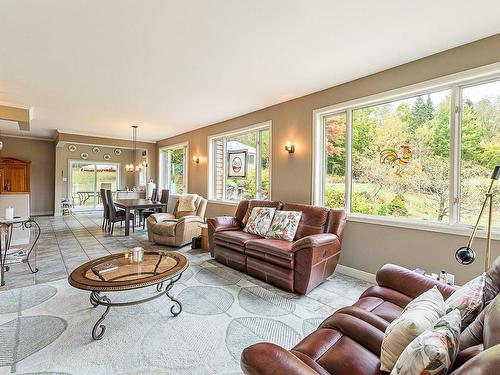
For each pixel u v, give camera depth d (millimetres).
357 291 2924
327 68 3111
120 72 3271
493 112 2486
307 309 2482
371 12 2076
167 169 8414
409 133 3062
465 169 2631
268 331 2111
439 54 2715
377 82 3217
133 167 8672
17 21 2215
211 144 6238
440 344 820
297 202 4148
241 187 5492
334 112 3766
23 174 7938
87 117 5590
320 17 2148
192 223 4824
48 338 1966
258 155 5043
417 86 2867
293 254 2830
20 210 4801
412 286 1806
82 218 7914
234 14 2117
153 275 2121
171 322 2219
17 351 1815
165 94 4066
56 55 2828
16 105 4676
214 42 2551
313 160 3912
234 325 2189
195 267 3639
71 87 3797
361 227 3363
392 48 2639
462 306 1168
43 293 2713
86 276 2080
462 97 2656
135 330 2094
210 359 1773
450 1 1941
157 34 2412
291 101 4266
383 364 1102
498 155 2457
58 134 7203
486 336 915
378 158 3334
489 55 2412
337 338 1327
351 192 3598
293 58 2869
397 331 1074
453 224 2672
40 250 4367
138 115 5367
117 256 2609
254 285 3033
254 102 4430
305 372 880
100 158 9766
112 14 2123
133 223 6082
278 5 2004
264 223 3705
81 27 2305
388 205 3232
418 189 2984
